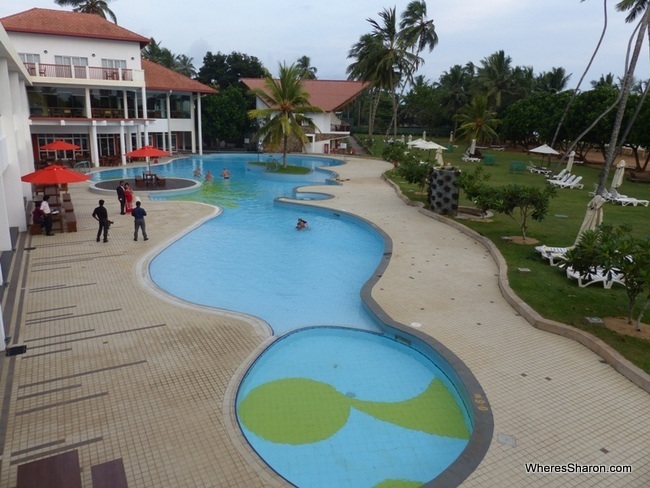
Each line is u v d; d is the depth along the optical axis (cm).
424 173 2409
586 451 637
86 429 666
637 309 1084
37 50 3481
